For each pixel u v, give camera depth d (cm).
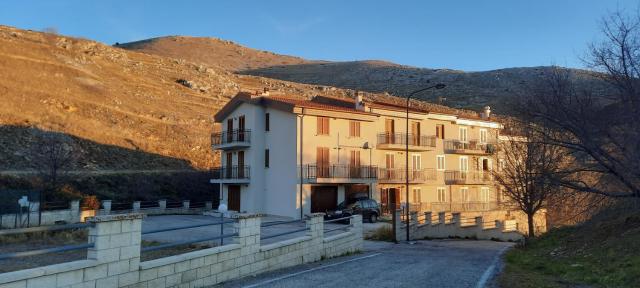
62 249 702
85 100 5928
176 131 5959
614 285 973
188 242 973
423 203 4388
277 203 3650
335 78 14212
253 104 3806
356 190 3906
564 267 1281
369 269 1309
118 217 788
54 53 7344
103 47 8969
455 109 8306
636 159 1254
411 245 2398
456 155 4778
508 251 1988
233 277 1093
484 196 4959
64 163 3650
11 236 1973
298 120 3553
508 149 3172
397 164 4322
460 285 1047
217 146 4025
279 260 1303
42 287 657
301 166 3503
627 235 1398
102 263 757
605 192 1474
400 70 14238
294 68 16912
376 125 4134
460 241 2931
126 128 5538
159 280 875
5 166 3725
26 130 4469
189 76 8888
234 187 3969
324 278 1118
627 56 1303
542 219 4000
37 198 2639
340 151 3794
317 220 1559
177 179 4544
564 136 1539
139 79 7756
